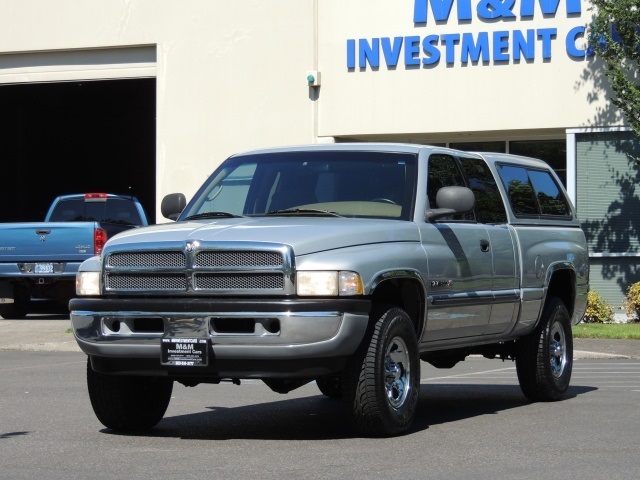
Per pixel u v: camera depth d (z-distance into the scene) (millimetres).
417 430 9516
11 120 38594
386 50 24516
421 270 9367
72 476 7383
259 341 8461
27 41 27469
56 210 24469
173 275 8766
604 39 22516
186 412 10906
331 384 11617
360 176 10008
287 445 8695
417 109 24344
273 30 25469
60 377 14352
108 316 8922
